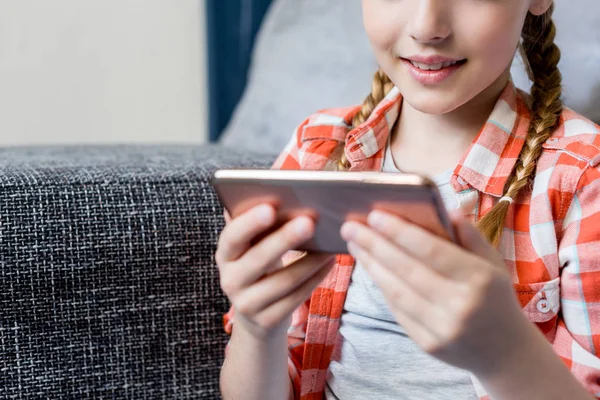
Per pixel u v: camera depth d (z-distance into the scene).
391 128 0.81
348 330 0.76
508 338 0.52
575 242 0.68
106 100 1.88
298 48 1.45
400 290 0.51
